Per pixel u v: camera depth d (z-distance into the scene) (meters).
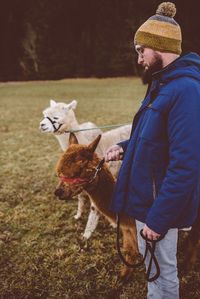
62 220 4.53
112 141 4.64
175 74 1.96
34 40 30.19
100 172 2.96
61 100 16.45
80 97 17.48
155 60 2.04
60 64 31.02
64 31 30.81
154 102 2.01
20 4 29.72
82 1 30.25
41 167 6.64
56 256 3.76
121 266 3.56
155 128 1.99
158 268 2.14
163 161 2.05
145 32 2.02
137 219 2.18
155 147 2.02
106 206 3.03
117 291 3.23
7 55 30.19
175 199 1.89
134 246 3.15
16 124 10.88
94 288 3.28
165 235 2.14
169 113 1.93
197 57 2.07
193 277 3.36
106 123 10.66
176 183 1.88
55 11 30.12
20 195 5.31
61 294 3.21
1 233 4.24
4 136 9.24
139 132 2.12
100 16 30.45
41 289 3.27
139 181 2.10
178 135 1.88
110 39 30.67
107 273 3.46
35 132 9.59
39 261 3.69
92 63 31.36
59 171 2.84
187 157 1.86
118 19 29.77
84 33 31.06
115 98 16.80
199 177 1.95
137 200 2.14
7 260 3.72
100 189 2.98
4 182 5.88
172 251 2.20
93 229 4.03
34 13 29.94
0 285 3.33
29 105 15.13
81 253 3.80
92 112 12.64
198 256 3.66
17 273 3.51
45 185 5.72
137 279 3.36
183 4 24.52
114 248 3.87
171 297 2.29
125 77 29.94
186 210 2.04
